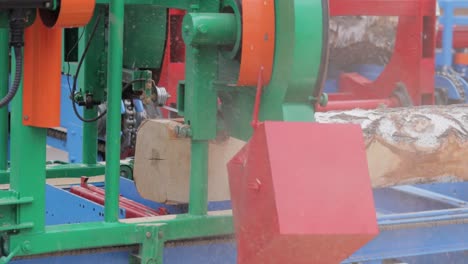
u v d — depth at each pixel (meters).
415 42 7.15
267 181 2.94
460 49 10.09
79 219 4.22
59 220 4.43
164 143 4.01
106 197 3.44
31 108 3.13
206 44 3.47
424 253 3.98
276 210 2.88
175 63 7.10
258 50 3.38
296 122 3.01
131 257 3.46
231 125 3.77
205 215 3.62
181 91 3.71
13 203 3.11
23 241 3.15
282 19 3.36
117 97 3.40
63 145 8.12
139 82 4.33
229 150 4.02
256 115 3.38
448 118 4.16
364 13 6.89
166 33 4.50
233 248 3.72
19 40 3.02
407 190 4.93
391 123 4.04
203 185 3.62
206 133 3.59
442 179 4.20
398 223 3.89
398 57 7.29
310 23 3.32
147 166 4.15
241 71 3.39
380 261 3.89
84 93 4.54
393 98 7.22
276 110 3.42
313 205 2.90
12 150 3.21
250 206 3.06
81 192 4.47
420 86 7.18
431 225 3.97
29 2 2.95
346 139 3.02
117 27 3.38
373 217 2.94
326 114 4.14
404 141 4.02
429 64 7.21
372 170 4.02
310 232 2.87
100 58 4.51
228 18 3.43
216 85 3.57
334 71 8.57
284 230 2.85
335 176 2.95
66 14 3.03
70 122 7.28
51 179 4.89
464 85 8.80
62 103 7.36
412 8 7.05
